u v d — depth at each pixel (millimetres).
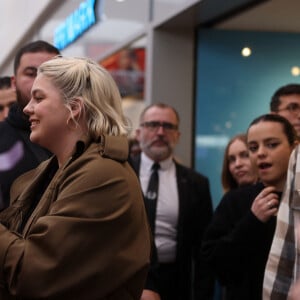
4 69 11320
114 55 5285
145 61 4559
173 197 3010
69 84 1507
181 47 4371
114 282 1371
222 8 3803
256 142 2203
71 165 1438
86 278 1338
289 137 2178
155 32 4355
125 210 1400
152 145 3090
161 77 4344
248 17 4027
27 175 1702
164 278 2906
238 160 2924
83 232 1345
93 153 1456
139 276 1448
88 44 5996
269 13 3910
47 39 7727
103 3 5609
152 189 3021
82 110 1506
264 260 2191
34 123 1521
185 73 4371
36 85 1523
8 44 10281
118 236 1390
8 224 1575
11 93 3227
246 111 4379
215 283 3285
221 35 4355
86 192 1378
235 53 4359
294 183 1742
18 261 1339
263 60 4359
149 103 4336
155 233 2934
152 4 4422
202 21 4168
